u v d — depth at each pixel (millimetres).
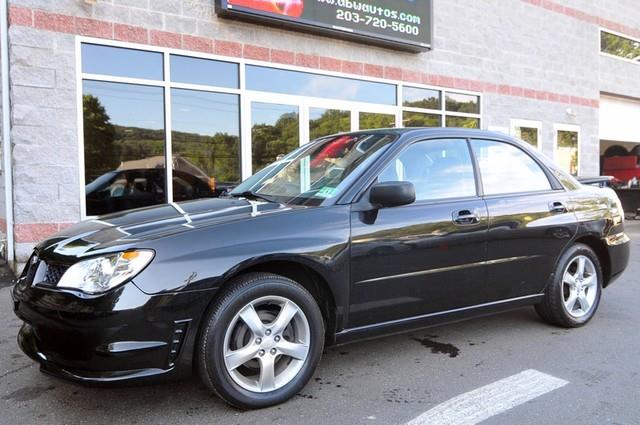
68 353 2758
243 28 8297
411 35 10094
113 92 7188
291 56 8844
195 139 7914
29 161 6574
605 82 15734
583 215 4629
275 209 3365
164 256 2842
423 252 3646
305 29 8844
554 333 4539
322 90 9336
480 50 11891
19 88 6473
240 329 3057
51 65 6656
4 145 6578
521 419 3008
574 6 14406
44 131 6645
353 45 9664
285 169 4234
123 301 2713
